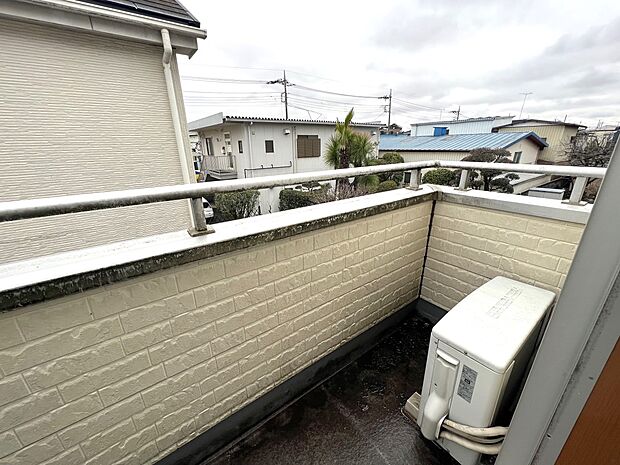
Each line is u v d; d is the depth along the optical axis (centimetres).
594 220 46
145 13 330
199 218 99
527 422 66
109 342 88
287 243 125
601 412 52
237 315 117
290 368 149
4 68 286
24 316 72
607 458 53
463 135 1593
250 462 127
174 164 406
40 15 280
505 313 121
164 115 384
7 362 73
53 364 80
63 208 71
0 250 307
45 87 307
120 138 360
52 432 85
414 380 168
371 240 165
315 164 1181
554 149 1502
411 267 204
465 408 107
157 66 365
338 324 166
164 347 101
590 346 50
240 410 134
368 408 151
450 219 189
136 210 379
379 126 1330
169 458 116
